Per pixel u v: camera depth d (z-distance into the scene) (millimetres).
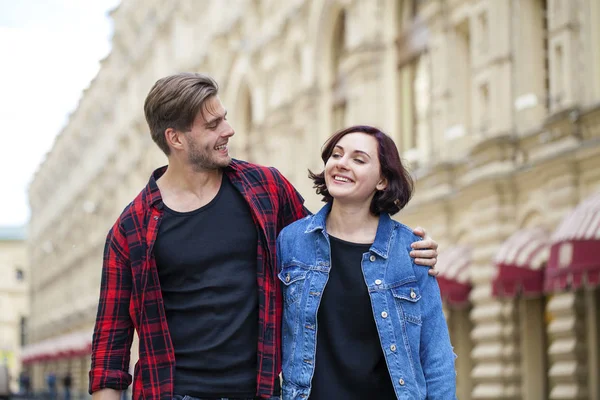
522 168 16297
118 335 4004
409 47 21688
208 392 3857
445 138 19453
